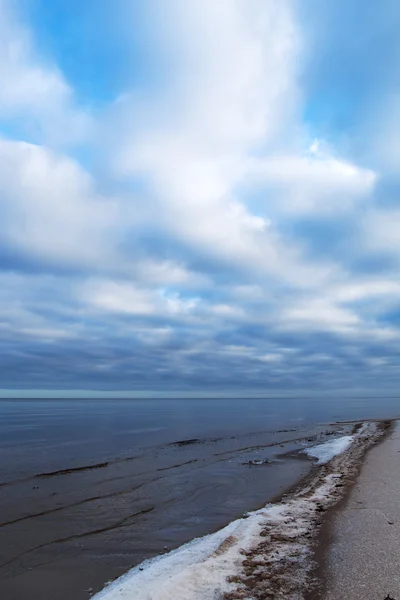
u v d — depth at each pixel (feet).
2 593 20.31
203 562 18.92
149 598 15.60
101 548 26.30
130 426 138.10
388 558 18.29
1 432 116.98
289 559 19.07
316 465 53.16
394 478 37.47
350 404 364.79
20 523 31.83
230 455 65.36
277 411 248.93
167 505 36.45
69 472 52.60
